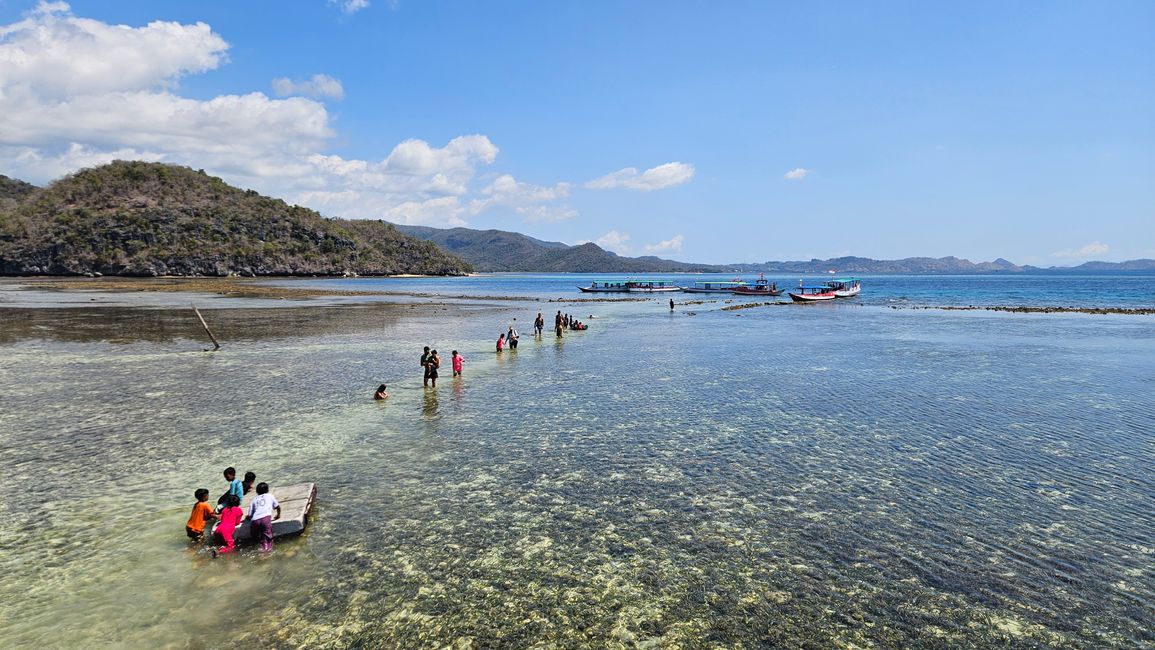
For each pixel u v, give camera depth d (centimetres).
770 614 986
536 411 2280
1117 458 1716
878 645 905
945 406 2358
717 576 1098
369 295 11056
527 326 5566
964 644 907
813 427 2055
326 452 1792
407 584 1080
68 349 3791
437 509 1391
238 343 4162
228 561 1163
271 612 998
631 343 4362
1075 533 1255
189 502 1437
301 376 2959
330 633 942
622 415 2220
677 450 1805
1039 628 945
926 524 1300
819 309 8062
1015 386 2748
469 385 2770
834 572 1109
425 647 910
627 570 1123
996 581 1077
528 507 1400
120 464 1686
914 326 5653
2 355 3531
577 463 1695
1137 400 2453
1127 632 935
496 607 1011
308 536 1260
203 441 1894
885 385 2777
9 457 1734
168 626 959
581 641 924
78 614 991
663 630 949
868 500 1428
